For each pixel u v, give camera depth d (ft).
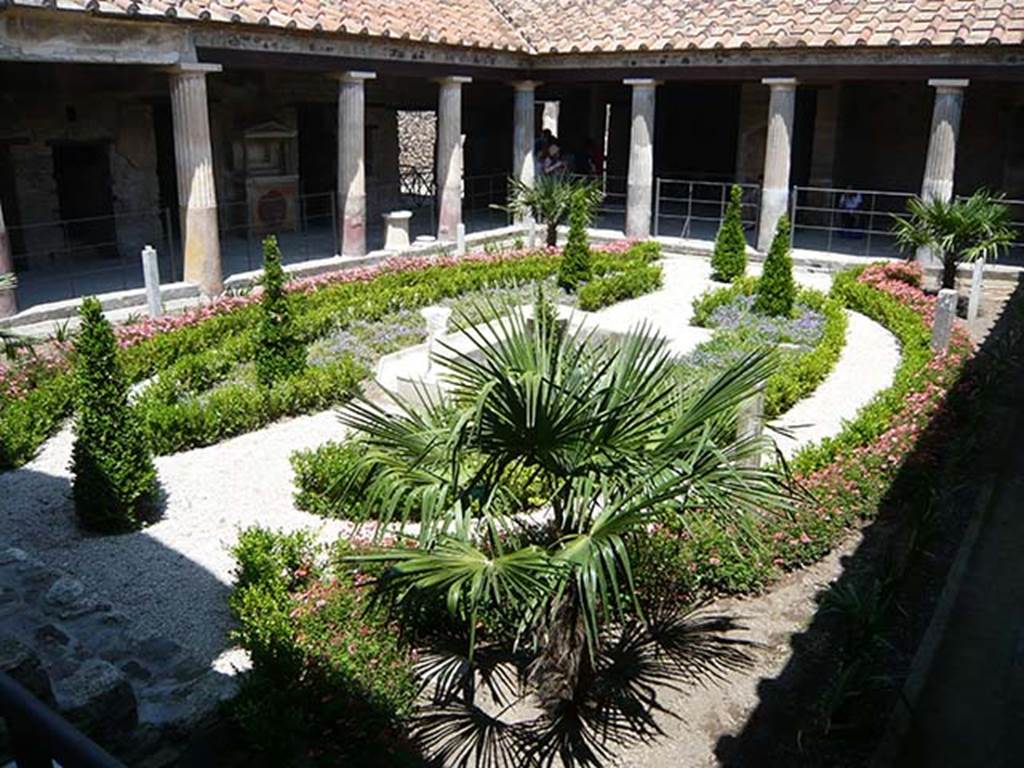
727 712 18.88
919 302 48.47
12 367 35.42
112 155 57.06
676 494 15.80
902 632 21.54
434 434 17.63
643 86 64.28
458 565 15.89
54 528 25.82
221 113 64.28
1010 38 51.60
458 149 63.52
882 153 73.61
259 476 29.58
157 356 38.68
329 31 51.39
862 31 55.83
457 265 56.54
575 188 65.51
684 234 68.28
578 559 15.58
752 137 75.20
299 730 16.14
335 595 20.07
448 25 61.46
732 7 62.75
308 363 39.09
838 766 17.47
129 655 18.71
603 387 17.51
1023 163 67.92
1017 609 22.13
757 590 22.93
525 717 18.51
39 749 5.42
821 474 26.73
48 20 39.96
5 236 40.83
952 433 31.42
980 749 17.40
